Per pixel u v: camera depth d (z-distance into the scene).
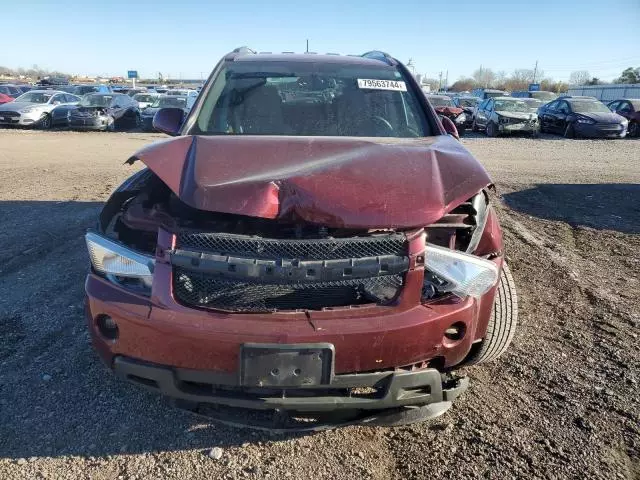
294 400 2.53
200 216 2.85
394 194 2.67
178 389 2.59
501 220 7.51
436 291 2.71
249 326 2.48
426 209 2.63
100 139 18.34
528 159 14.67
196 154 2.98
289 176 2.73
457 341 2.72
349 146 3.17
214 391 2.60
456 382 2.88
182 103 22.41
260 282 2.52
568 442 2.91
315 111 3.95
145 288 2.65
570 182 10.68
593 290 4.93
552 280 5.19
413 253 2.59
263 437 2.96
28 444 2.85
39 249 5.81
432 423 3.08
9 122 21.53
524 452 2.83
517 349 3.86
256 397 2.55
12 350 3.72
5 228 6.61
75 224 6.82
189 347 2.50
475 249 2.98
